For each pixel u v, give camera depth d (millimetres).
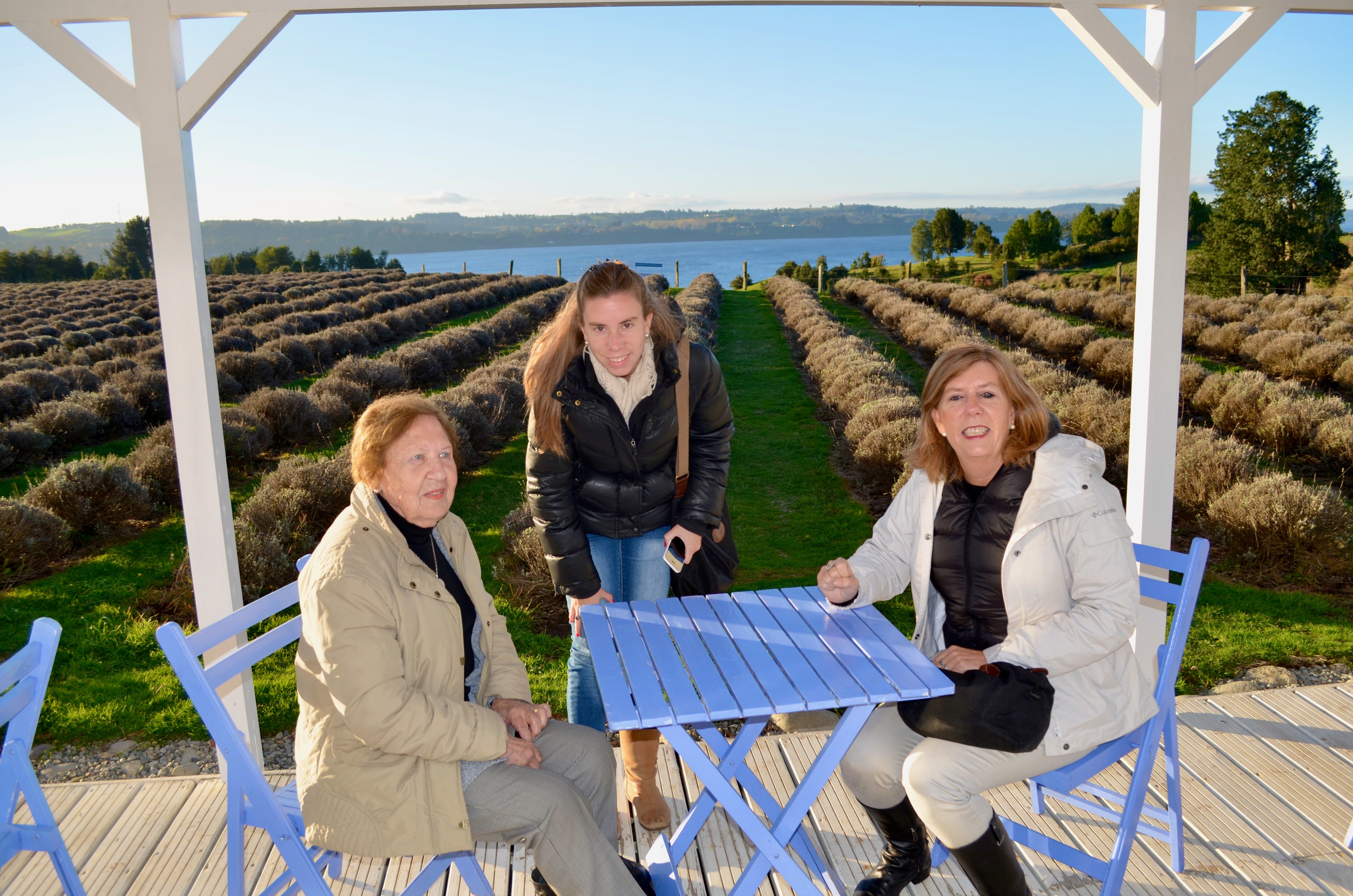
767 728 3365
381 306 22859
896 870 2086
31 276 84312
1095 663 1911
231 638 2586
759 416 10859
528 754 1804
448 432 1843
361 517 1771
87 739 3477
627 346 2145
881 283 28188
